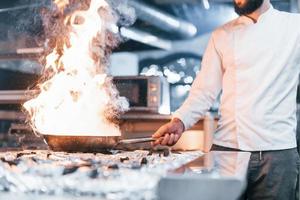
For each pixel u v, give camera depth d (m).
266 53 1.85
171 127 1.83
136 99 3.20
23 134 3.11
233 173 1.00
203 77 2.01
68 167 1.08
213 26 5.20
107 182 0.96
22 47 3.50
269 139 1.81
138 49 5.05
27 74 3.66
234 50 1.91
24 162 1.18
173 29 4.98
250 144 1.84
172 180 0.92
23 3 3.43
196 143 3.04
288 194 1.82
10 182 1.05
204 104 1.99
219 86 2.02
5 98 3.38
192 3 4.60
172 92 5.27
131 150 1.82
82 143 1.62
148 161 1.24
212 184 0.91
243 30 1.92
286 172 1.81
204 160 1.31
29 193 1.03
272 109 1.82
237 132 1.88
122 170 1.01
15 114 3.64
